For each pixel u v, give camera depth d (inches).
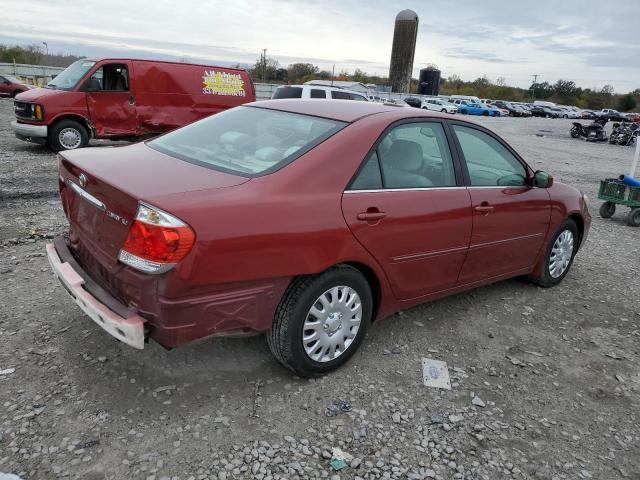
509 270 180.9
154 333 104.7
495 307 183.8
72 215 127.6
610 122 2193.7
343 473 101.9
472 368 143.7
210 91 488.4
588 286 213.0
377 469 103.8
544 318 179.2
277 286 114.6
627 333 174.1
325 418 116.6
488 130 169.6
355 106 148.6
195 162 125.2
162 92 461.7
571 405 131.9
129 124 450.6
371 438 112.2
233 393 121.3
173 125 472.4
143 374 124.5
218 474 98.3
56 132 422.0
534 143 932.6
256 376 128.5
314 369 127.3
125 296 106.2
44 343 133.9
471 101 1982.0
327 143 125.6
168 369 127.3
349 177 125.0
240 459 102.4
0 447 99.4
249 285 110.6
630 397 137.6
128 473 96.6
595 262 246.5
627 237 305.7
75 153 132.6
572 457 113.3
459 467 106.7
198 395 119.3
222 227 102.7
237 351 138.0
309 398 122.8
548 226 189.2
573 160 711.7
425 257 143.9
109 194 107.7
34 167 358.3
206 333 107.5
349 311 130.6
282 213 111.6
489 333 164.4
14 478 92.6
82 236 121.6
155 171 116.3
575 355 156.6
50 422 106.9
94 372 123.7
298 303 118.3
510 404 129.6
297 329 120.2
